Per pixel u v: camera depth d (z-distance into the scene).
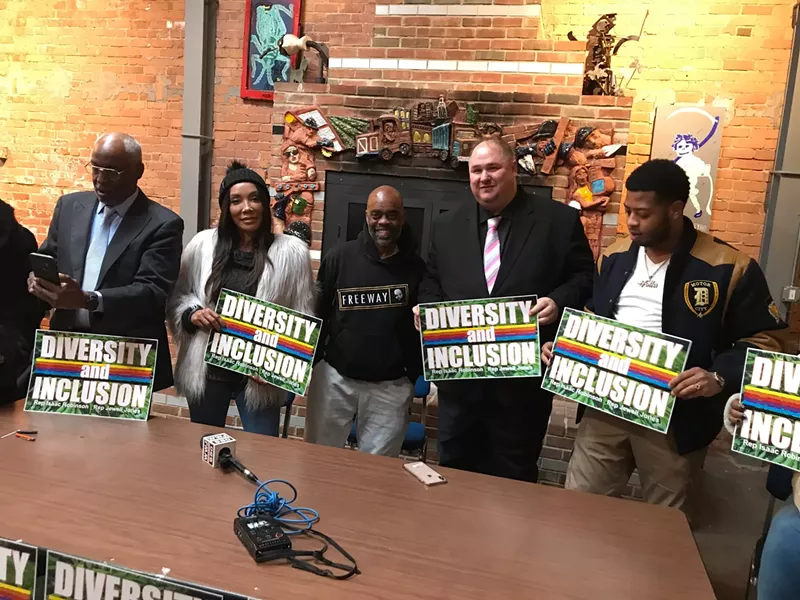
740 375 1.69
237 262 2.21
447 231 2.15
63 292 1.77
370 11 4.10
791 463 1.48
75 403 1.88
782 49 3.64
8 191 4.97
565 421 3.26
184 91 4.38
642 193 1.72
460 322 1.97
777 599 1.44
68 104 4.75
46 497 1.37
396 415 2.41
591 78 3.58
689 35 3.75
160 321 2.20
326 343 2.46
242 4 4.30
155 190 4.70
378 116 3.79
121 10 4.54
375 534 1.31
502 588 1.15
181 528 1.28
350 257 2.36
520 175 3.65
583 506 1.52
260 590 1.09
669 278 1.81
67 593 1.14
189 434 1.81
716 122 3.74
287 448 1.76
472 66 3.71
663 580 1.20
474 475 1.67
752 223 3.80
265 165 4.45
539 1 3.58
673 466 1.87
